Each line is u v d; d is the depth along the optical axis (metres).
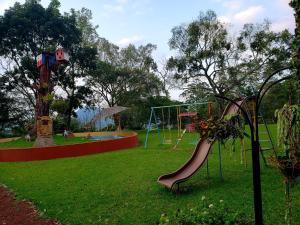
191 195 5.86
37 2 28.02
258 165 3.16
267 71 26.86
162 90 34.91
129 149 14.50
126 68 34.00
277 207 4.76
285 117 3.39
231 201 5.20
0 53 27.77
